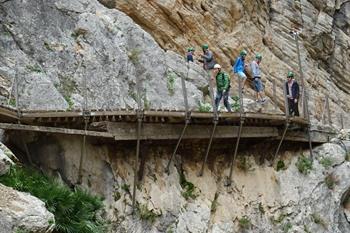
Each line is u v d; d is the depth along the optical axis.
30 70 15.09
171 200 13.98
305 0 27.58
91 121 12.98
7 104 14.04
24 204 9.55
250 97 22.36
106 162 13.44
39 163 12.83
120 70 16.97
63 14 16.80
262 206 16.08
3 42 15.24
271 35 25.41
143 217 13.38
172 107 17.59
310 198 16.98
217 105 16.53
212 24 22.36
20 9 16.02
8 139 12.90
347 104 28.73
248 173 16.34
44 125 12.81
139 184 13.69
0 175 10.30
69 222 10.93
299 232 16.27
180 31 21.52
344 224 17.80
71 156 13.08
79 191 12.09
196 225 14.24
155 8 20.67
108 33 17.36
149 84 17.61
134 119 13.33
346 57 29.58
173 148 14.87
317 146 18.08
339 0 29.56
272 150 17.27
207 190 15.14
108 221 12.81
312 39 27.41
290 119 16.61
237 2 23.30
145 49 18.06
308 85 26.19
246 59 23.41
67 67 16.02
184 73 18.84
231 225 15.09
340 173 17.72
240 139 16.30
